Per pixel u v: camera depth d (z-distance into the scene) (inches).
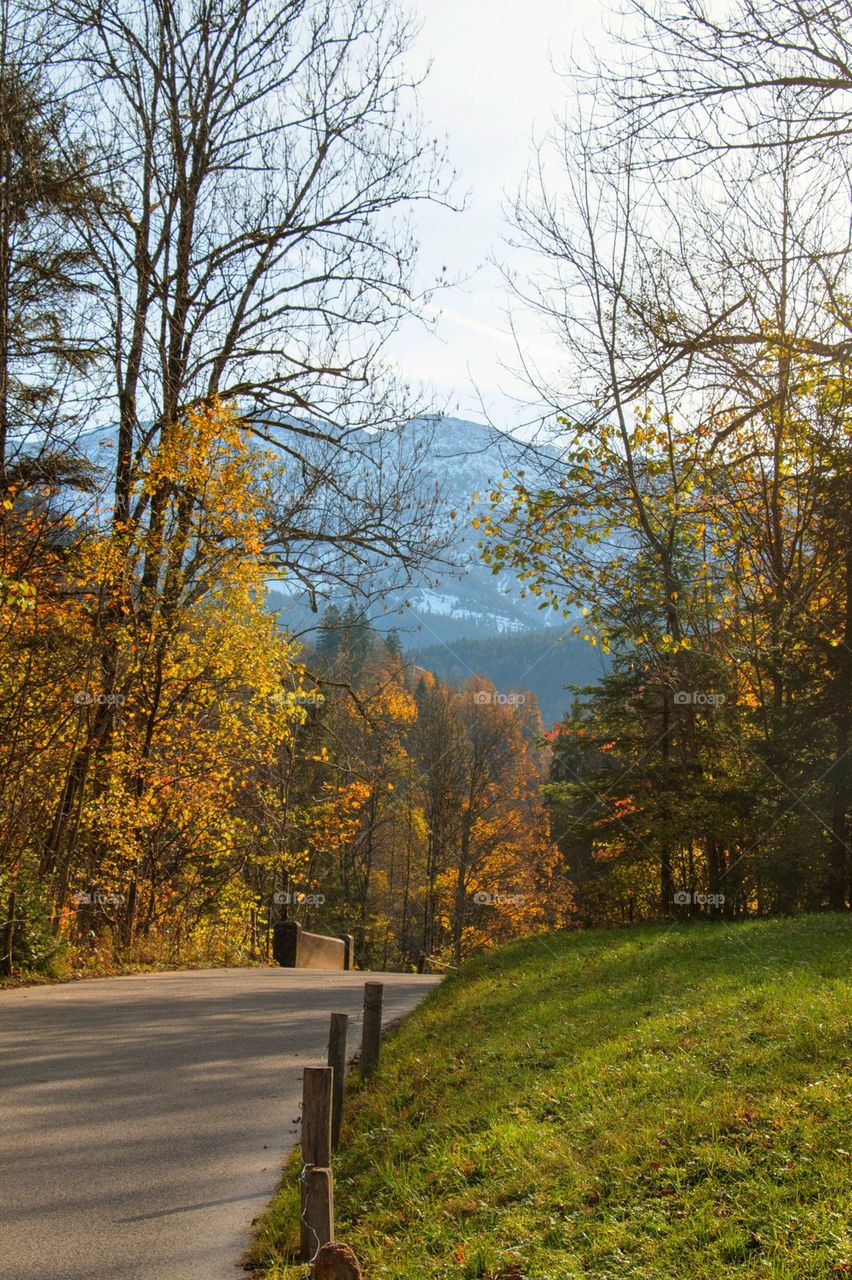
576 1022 426.6
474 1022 487.8
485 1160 287.0
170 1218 283.3
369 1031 434.9
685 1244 216.4
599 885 954.7
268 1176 318.0
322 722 1227.2
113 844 914.7
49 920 781.3
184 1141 350.0
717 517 765.9
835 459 686.5
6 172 852.6
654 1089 309.6
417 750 2003.0
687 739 871.7
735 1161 246.5
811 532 759.7
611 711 1103.0
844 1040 321.7
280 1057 482.0
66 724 796.0
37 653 761.6
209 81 1053.2
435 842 2065.7
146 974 842.2
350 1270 202.5
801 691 820.0
